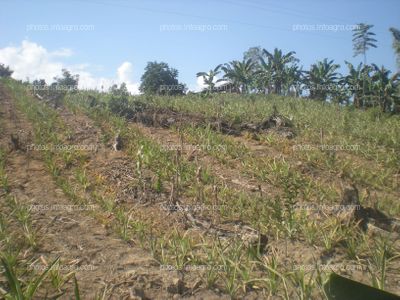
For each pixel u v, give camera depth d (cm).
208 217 575
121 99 1438
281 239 493
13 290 321
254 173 777
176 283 387
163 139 1045
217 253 441
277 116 1245
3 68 5203
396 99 2692
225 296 378
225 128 1148
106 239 498
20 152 884
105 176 747
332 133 1151
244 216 574
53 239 490
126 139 1006
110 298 368
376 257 427
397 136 1106
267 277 403
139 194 663
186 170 743
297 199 643
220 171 796
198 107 1441
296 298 366
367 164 884
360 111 2195
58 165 802
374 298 188
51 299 360
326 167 830
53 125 1160
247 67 3762
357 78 2973
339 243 475
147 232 519
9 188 670
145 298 372
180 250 458
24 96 1711
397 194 709
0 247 447
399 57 2791
